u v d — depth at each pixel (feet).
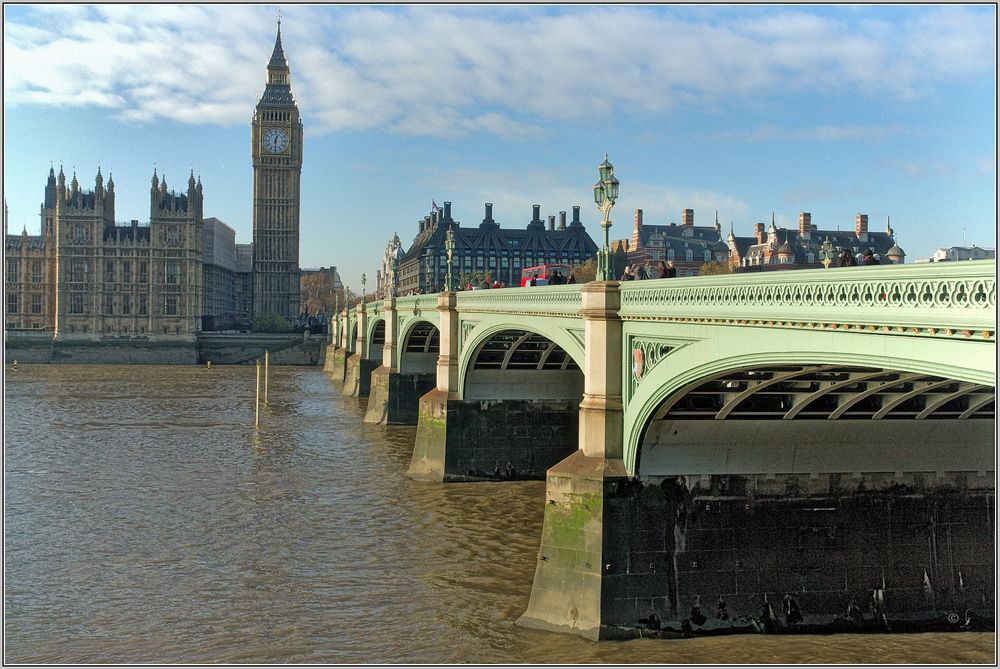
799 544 96.63
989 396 88.43
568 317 118.21
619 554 96.37
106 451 210.18
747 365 76.13
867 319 60.64
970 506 96.32
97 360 585.22
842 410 91.76
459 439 177.78
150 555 125.59
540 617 99.50
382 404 262.88
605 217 103.96
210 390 377.71
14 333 628.28
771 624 95.40
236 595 109.40
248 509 151.94
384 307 275.59
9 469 187.01
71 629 98.99
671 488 97.30
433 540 132.67
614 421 101.04
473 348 170.81
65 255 636.07
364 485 172.24
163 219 650.84
